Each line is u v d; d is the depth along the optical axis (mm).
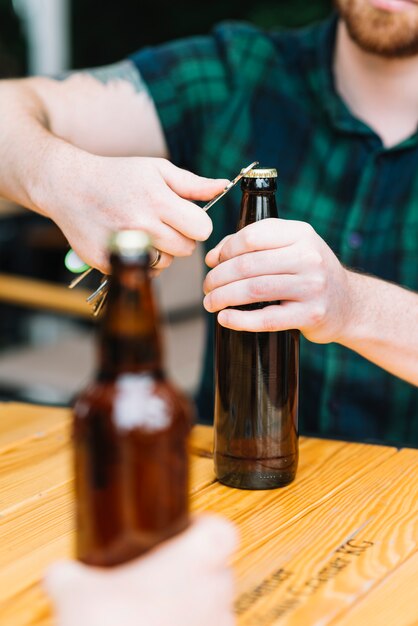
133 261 617
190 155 1928
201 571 614
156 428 627
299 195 1776
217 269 1043
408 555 876
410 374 1276
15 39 4648
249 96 1855
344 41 1755
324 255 1057
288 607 770
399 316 1242
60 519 973
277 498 1028
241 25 1969
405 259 1702
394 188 1707
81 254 1172
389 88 1712
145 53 1892
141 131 1850
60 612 615
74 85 1777
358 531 935
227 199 1821
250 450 1044
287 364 1045
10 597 794
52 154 1211
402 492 1048
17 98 1527
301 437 1269
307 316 1026
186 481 654
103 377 639
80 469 650
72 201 1156
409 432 1714
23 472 1128
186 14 5363
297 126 1806
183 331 2816
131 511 631
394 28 1619
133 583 603
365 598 788
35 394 2436
